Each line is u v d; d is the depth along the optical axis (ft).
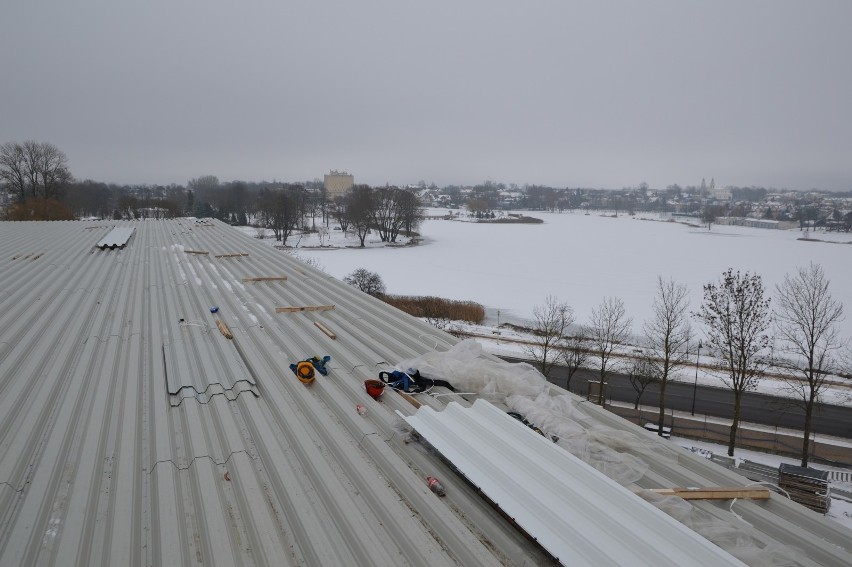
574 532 9.11
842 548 10.51
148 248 42.01
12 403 13.62
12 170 176.14
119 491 10.53
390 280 144.87
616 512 9.54
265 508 10.23
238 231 54.39
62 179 188.34
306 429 13.44
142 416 13.83
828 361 81.41
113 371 16.55
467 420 13.19
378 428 13.83
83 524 9.45
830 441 60.95
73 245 42.70
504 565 9.14
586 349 79.66
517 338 90.43
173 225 61.16
